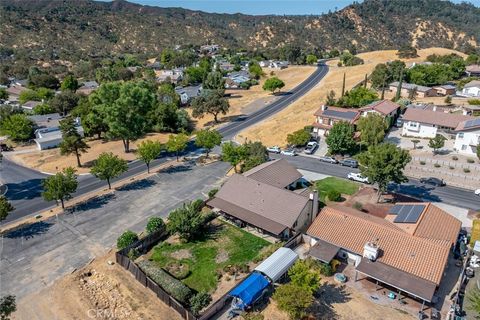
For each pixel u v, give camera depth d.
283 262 40.50
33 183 69.56
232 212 51.28
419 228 43.88
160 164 76.38
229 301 37.62
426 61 167.75
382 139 77.19
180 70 197.00
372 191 61.88
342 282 40.59
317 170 71.12
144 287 40.31
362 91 108.25
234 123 108.19
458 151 76.06
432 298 37.19
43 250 46.81
